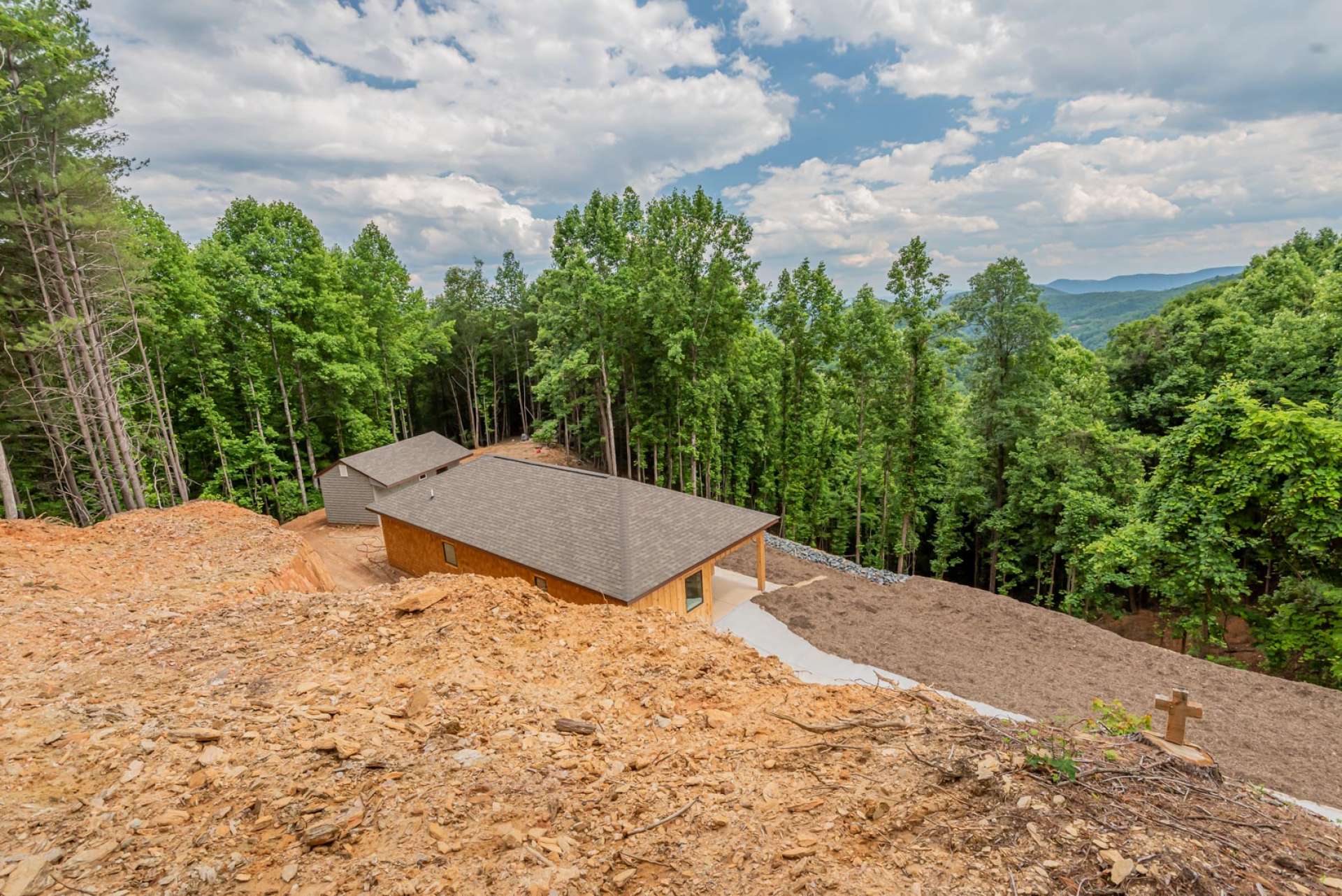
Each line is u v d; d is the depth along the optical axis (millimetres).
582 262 26578
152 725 4523
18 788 3752
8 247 15930
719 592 16906
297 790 3785
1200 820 3195
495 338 46312
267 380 30078
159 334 23469
